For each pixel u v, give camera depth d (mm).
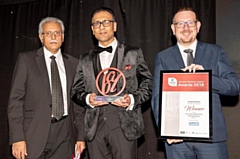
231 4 3766
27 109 2816
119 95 2635
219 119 2453
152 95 2617
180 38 2514
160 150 3955
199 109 2406
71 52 4234
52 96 2809
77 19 4246
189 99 2439
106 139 2705
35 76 2805
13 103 2768
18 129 2740
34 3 4426
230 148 3768
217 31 3805
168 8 3990
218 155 2426
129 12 4078
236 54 3736
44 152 2812
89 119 2713
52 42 2846
